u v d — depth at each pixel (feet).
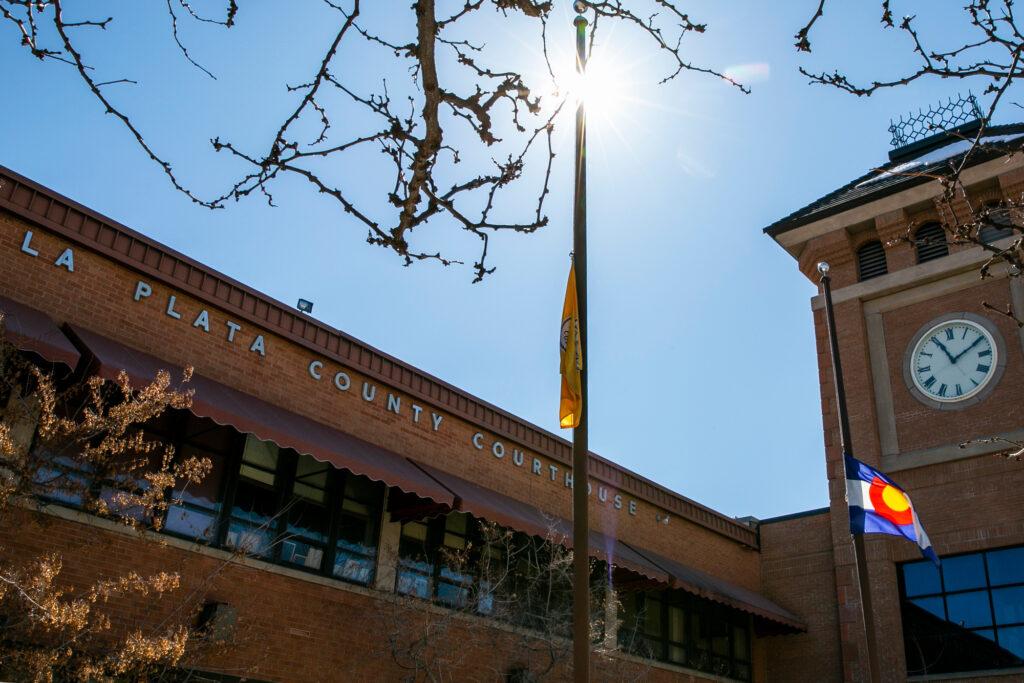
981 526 74.33
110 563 43.21
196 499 48.06
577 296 30.07
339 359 57.93
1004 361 77.82
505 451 67.41
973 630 72.79
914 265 84.74
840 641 81.15
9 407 35.63
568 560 56.80
